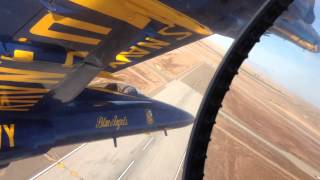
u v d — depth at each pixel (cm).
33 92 1182
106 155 4388
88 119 1600
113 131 1766
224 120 5725
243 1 828
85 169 3972
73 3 830
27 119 1349
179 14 847
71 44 975
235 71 233
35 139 1343
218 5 841
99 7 828
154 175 4309
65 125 1486
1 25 894
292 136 5725
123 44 991
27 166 3641
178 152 5088
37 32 921
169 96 8025
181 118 2370
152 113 2073
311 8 873
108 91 1777
